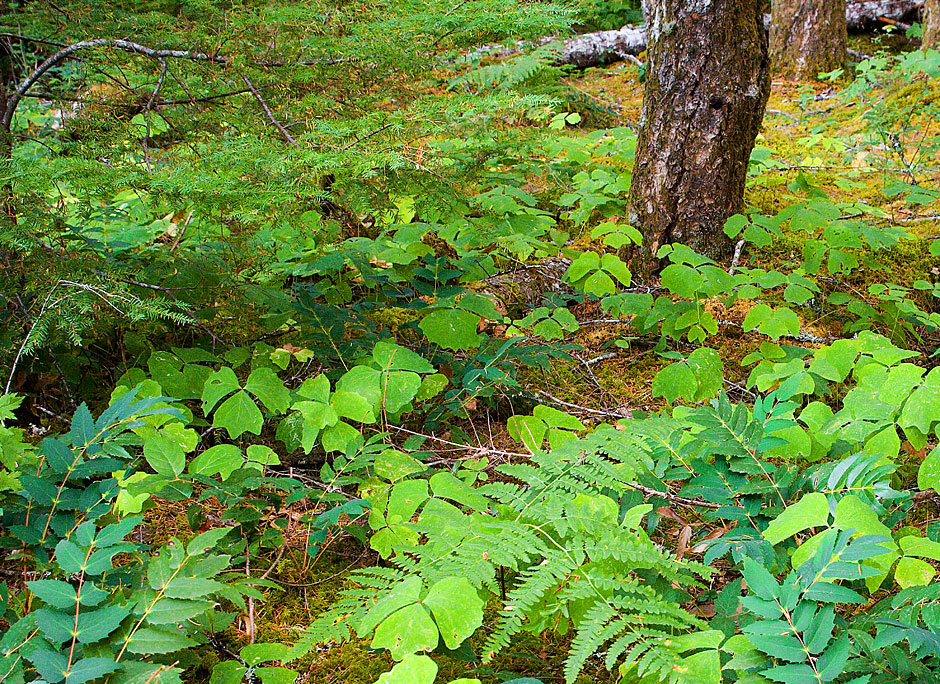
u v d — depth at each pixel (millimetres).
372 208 2393
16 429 2236
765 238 3820
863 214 4820
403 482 2227
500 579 2127
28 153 2545
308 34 2586
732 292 3637
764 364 3121
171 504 2645
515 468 2068
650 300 3568
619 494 2072
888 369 2545
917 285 3816
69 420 2979
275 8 2559
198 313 3027
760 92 3945
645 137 4090
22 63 2812
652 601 1630
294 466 2893
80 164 2164
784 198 4871
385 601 1582
